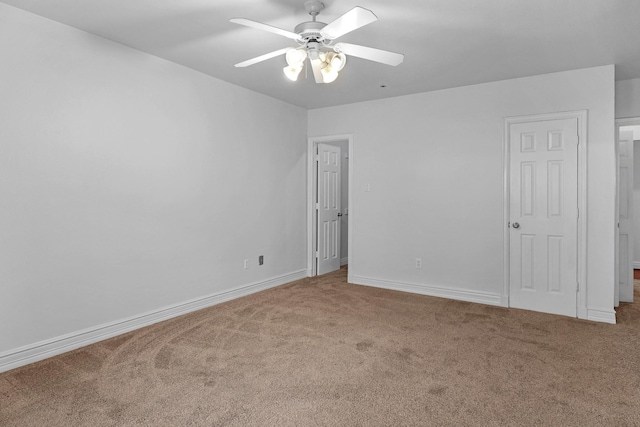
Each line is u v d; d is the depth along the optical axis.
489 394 2.30
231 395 2.29
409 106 4.68
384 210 4.89
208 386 2.39
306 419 2.05
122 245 3.29
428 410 2.13
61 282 2.89
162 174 3.59
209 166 4.05
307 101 5.04
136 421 2.03
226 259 4.29
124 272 3.31
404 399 2.24
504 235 4.11
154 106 3.50
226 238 4.28
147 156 3.46
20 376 2.52
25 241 2.69
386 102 4.84
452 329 3.40
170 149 3.66
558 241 3.85
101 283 3.15
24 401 2.22
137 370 2.61
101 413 2.10
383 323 3.55
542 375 2.54
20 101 2.64
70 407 2.16
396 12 2.60
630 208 4.27
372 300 4.33
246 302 4.25
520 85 3.99
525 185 4.00
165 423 2.01
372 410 2.13
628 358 2.80
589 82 3.67
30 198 2.71
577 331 3.36
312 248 5.56
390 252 4.86
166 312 3.66
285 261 5.16
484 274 4.24
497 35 2.96
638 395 2.29
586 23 2.76
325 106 5.29
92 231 3.08
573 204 3.77
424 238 4.61
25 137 2.67
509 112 4.06
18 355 2.66
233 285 4.39
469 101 4.28
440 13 2.62
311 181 5.52
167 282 3.68
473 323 3.56
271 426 1.99
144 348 2.98
